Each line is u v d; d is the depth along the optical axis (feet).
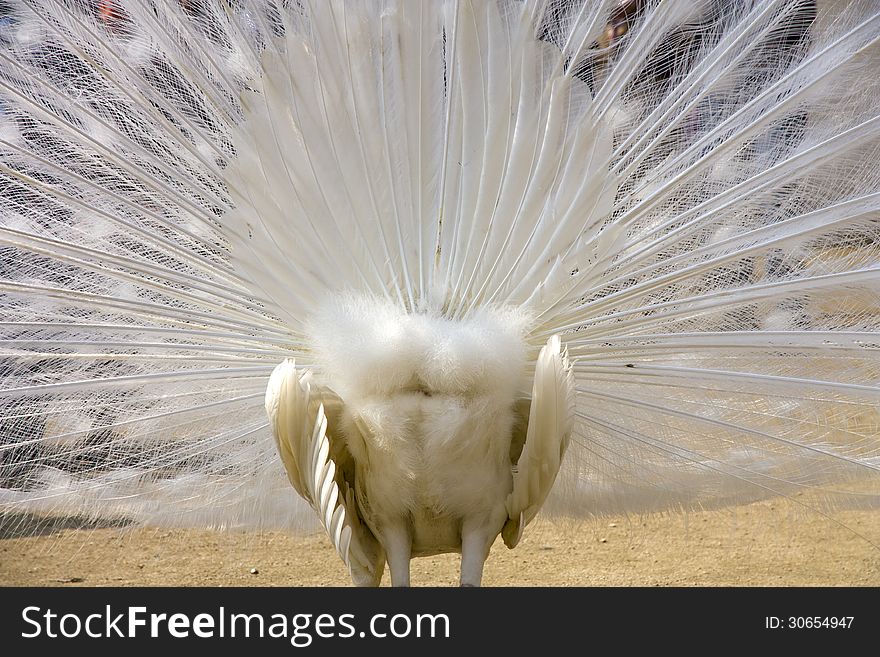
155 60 14.33
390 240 13.05
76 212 14.93
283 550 24.56
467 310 12.88
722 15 14.21
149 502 16.47
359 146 13.05
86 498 16.34
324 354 12.44
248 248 13.37
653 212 14.06
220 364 14.43
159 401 15.42
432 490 12.12
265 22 13.70
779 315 14.58
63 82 14.73
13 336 14.69
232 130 13.67
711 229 14.14
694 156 14.05
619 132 14.15
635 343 13.52
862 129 13.58
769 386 14.28
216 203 13.97
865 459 15.20
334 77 13.09
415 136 13.16
